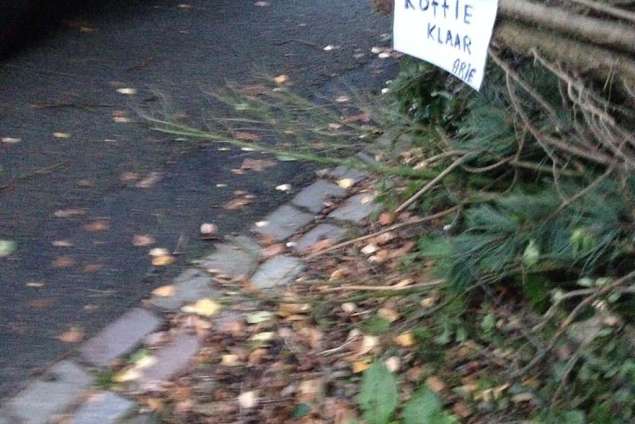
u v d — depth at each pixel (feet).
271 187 13.08
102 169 13.35
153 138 14.30
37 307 10.23
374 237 11.28
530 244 8.87
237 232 11.97
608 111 8.63
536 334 9.20
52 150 13.79
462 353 9.54
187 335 9.86
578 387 8.65
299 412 8.80
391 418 8.44
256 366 9.43
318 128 13.70
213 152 13.96
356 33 19.30
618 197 8.70
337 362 9.49
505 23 8.69
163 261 11.23
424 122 12.12
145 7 20.35
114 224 11.98
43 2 18.93
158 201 12.60
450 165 10.69
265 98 15.74
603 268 9.07
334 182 13.23
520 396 8.84
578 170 9.19
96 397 8.85
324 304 10.26
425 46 9.29
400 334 9.81
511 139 9.96
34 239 11.55
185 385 9.11
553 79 9.48
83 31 18.61
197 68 17.06
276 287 10.71
